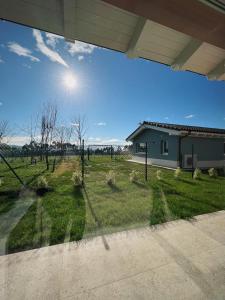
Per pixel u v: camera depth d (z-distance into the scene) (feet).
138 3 4.07
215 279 5.96
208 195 16.17
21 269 6.46
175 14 4.32
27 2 4.84
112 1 4.08
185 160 37.63
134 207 12.69
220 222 10.54
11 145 38.50
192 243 8.21
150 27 5.89
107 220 10.61
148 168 35.37
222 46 5.49
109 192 16.35
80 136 55.62
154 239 8.57
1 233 8.70
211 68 8.59
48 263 6.81
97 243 8.23
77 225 9.94
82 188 17.56
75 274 6.21
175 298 5.23
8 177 22.08
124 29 6.12
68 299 5.23
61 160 34.60
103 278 6.02
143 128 46.73
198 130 37.86
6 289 5.54
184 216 11.37
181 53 7.46
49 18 5.37
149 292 5.44
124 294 5.38
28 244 8.08
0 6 4.97
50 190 16.56
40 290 5.53
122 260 6.97
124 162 45.98
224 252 7.51
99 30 6.08
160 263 6.79
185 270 6.39
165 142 41.42
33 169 29.48
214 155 42.27
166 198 15.06
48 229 9.39
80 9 5.22
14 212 10.79
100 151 60.23
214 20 4.49
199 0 4.01
